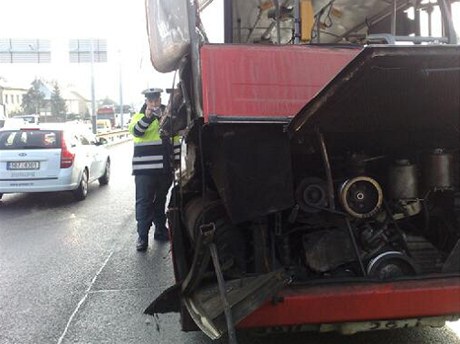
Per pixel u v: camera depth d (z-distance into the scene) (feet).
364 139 12.55
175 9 12.94
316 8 15.89
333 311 11.03
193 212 13.51
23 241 28.66
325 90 9.86
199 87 12.57
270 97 11.84
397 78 9.61
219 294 11.44
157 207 27.71
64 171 40.04
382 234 12.40
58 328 16.67
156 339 15.74
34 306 18.65
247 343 15.16
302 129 11.21
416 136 12.71
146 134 25.48
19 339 15.89
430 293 11.15
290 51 12.31
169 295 12.56
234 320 10.50
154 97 25.27
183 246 14.37
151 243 27.81
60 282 21.35
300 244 12.60
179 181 16.30
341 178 12.64
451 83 9.89
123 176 58.80
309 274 12.34
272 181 11.39
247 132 11.43
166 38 13.05
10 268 23.43
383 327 11.55
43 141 40.06
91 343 15.52
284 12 15.94
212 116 11.46
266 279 10.82
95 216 35.73
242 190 11.31
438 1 15.07
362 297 11.04
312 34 15.26
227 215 12.53
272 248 12.14
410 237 12.82
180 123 16.38
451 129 12.30
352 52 12.60
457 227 13.19
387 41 15.08
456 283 11.34
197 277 11.85
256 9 16.31
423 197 12.98
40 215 36.40
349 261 12.28
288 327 11.34
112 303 18.83
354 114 10.99
